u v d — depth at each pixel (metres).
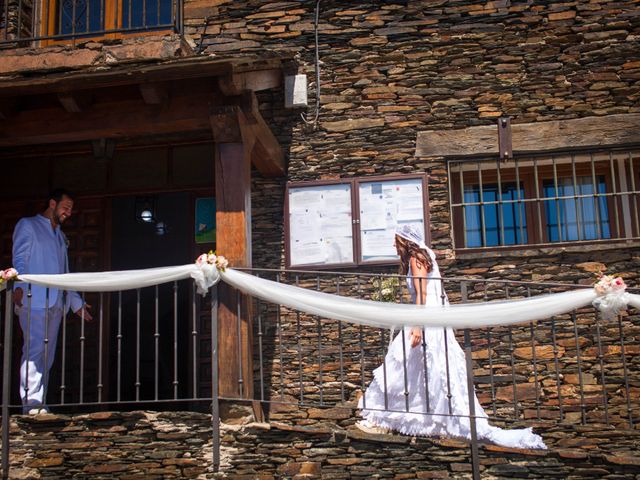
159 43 7.94
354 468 5.76
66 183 8.70
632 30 8.07
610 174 7.98
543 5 8.18
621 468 5.62
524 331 7.54
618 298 5.78
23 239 6.95
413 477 5.72
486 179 8.14
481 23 8.22
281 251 8.06
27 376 6.21
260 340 6.05
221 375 6.29
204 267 6.01
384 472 5.74
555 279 7.65
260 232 8.11
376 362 7.66
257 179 8.20
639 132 7.84
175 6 8.32
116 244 8.97
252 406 6.02
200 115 6.76
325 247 7.97
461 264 7.79
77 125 6.89
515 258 7.73
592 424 7.27
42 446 5.91
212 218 8.57
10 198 8.72
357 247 7.92
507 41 8.16
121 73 6.38
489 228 8.00
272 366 7.79
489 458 5.72
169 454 5.85
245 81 6.89
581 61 8.06
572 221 7.96
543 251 7.68
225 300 6.42
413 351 6.11
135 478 5.82
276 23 8.48
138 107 6.85
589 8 8.12
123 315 9.52
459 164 8.10
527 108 8.02
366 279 7.86
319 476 5.75
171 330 9.44
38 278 6.14
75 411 8.41
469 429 5.87
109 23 8.80
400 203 7.96
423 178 7.97
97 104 6.90
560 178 8.09
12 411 8.18
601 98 7.97
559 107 7.98
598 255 7.65
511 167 8.06
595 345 7.44
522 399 7.41
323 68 8.34
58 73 6.60
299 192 8.12
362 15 8.38
